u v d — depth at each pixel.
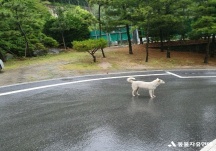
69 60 19.27
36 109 8.66
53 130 6.75
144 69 16.91
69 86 12.12
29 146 5.87
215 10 18.56
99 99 9.69
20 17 20.52
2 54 19.89
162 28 20.50
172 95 10.05
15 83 13.02
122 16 19.84
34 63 18.62
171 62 19.36
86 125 7.04
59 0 38.84
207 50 19.61
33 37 22.97
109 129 6.70
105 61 18.88
